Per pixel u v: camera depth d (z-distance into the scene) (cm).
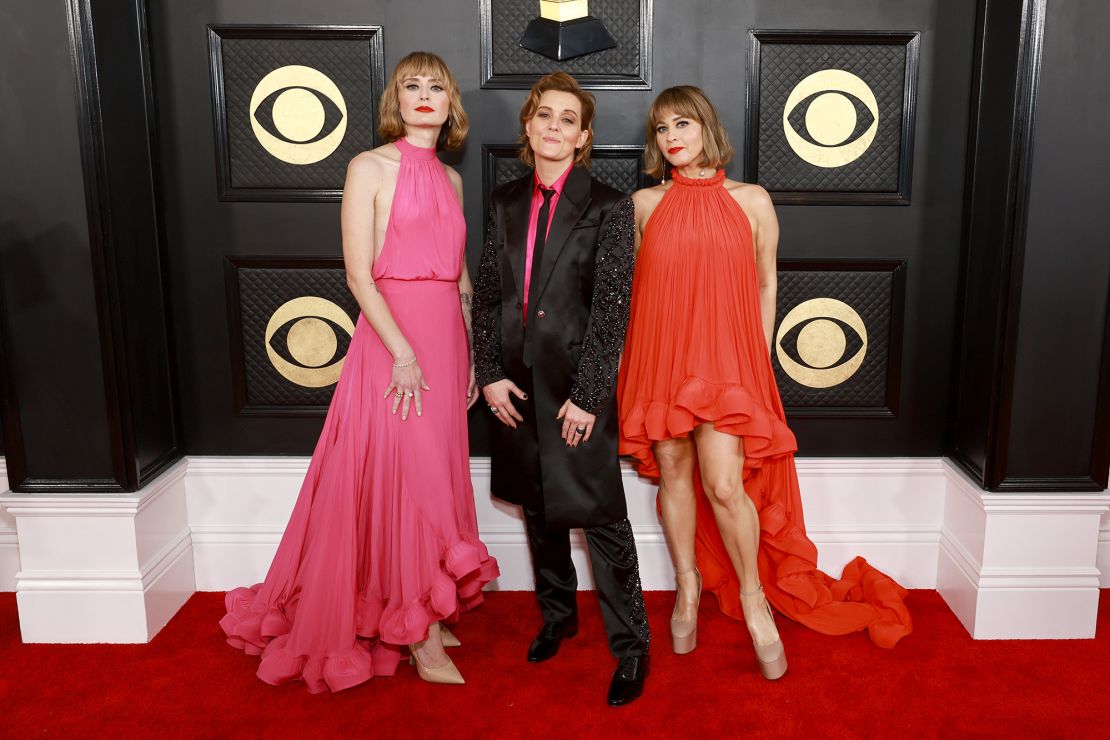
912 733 198
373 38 248
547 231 203
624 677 213
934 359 264
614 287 198
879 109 253
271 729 201
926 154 254
